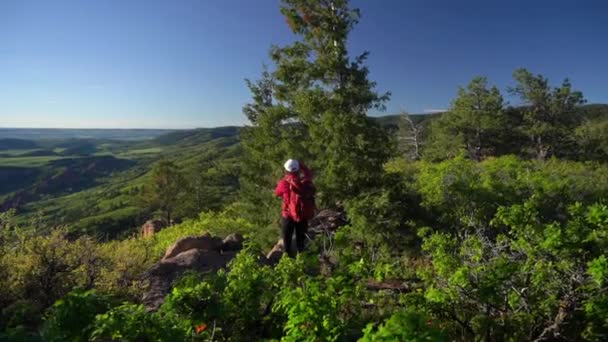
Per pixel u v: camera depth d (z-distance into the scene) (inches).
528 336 188.4
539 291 188.2
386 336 113.7
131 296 320.8
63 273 330.0
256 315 183.8
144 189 2078.0
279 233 568.1
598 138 1678.2
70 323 141.0
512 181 406.6
